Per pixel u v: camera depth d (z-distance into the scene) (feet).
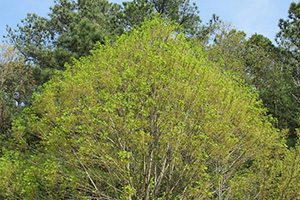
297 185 33.32
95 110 29.48
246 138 34.37
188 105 30.76
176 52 33.37
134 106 30.76
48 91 35.94
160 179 33.53
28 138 38.78
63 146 32.99
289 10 75.36
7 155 35.19
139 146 29.99
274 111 72.38
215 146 29.86
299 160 34.12
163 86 31.71
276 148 36.27
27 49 90.89
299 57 71.67
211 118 30.09
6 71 85.51
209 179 32.65
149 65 32.01
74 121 31.81
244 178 36.29
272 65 76.02
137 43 35.99
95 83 34.19
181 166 31.37
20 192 33.42
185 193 31.32
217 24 70.38
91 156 31.32
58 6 99.40
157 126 30.66
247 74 72.28
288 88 70.79
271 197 35.19
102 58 35.14
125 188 28.68
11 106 57.26
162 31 37.68
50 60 76.33
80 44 67.56
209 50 64.18
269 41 77.41
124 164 29.71
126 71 30.63
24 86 88.94
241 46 69.67
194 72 31.91
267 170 35.55
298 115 66.23
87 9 89.20
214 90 32.40
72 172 34.58
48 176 32.65
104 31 71.10
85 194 35.76
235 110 32.65
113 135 32.22
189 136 29.81
